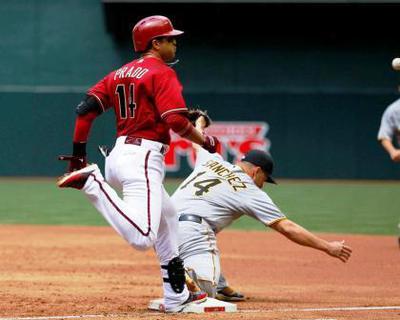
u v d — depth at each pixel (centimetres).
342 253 2333
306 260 3722
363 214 6162
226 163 2612
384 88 10500
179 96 2164
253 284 3031
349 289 2920
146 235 2169
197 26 10512
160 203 2214
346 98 9850
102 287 2883
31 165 9756
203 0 10250
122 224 2164
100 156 9562
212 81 10519
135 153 2200
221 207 2538
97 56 10506
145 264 3538
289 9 10425
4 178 9675
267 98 9850
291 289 2912
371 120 9856
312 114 9862
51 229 4916
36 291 2744
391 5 10294
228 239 4550
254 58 10538
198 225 2538
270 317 2236
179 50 10531
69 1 10488
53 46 10494
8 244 4138
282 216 2405
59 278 3080
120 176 2209
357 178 9875
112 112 9556
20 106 9744
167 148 2253
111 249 4016
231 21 10494
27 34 10488
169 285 2325
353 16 10425
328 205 6831
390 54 10488
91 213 6081
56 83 10488
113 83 2242
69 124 9756
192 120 2645
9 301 2514
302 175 9881
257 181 2538
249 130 9856
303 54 10538
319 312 2348
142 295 2714
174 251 2328
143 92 2191
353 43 10500
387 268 3494
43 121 9762
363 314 2322
